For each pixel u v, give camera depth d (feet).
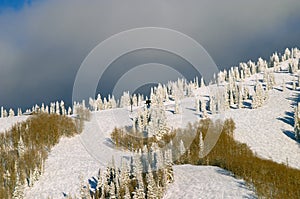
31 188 237.25
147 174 194.18
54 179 247.09
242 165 252.01
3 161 262.88
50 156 278.46
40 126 311.68
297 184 239.91
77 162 263.90
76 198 220.64
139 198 186.70
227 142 312.09
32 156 266.77
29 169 251.80
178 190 208.33
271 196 209.97
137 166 199.93
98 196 207.31
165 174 209.67
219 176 230.89
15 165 242.58
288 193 218.79
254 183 222.48
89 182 237.66
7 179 235.40
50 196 226.58
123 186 197.77
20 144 273.13
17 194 214.90
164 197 201.16
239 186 215.92
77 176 245.65
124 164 202.28
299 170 303.27
